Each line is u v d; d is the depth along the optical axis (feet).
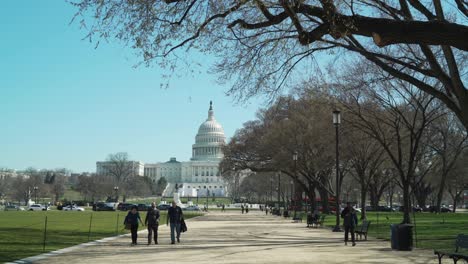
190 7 49.24
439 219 194.18
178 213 87.81
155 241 85.05
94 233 110.22
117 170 605.31
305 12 45.34
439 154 235.40
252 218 223.51
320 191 274.57
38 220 170.71
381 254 67.97
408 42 40.78
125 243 86.28
